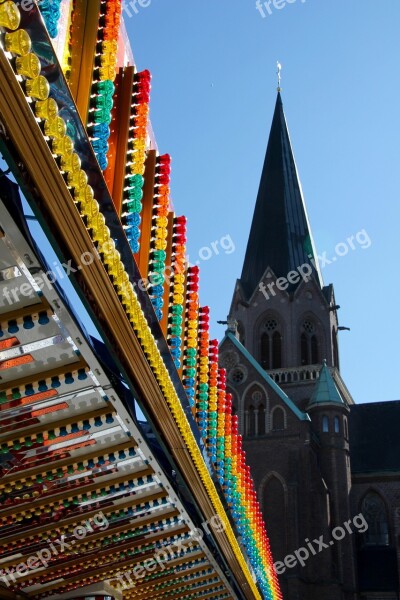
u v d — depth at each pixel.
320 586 62.44
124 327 12.10
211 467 20.52
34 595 21.91
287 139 96.00
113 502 18.34
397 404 83.00
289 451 66.56
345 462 70.12
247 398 69.94
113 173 12.23
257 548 32.09
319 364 82.31
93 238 10.39
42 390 13.58
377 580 68.50
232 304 86.50
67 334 12.34
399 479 73.25
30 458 15.73
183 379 18.36
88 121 10.70
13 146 8.47
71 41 10.66
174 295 16.47
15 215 9.80
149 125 14.20
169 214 16.62
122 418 14.94
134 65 13.66
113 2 10.92
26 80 8.34
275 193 91.75
